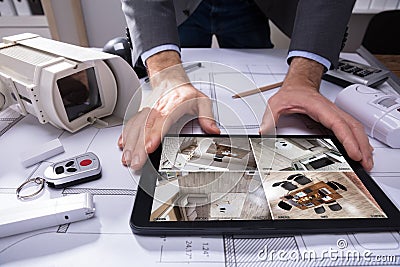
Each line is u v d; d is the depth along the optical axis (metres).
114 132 0.50
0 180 0.40
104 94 0.51
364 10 1.27
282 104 0.52
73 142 0.48
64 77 0.46
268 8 0.84
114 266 0.29
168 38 0.59
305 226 0.32
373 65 0.74
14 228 0.32
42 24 1.43
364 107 0.49
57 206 0.33
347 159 0.43
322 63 0.59
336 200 0.36
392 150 0.46
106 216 0.35
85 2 1.50
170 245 0.31
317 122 0.51
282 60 0.78
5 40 0.56
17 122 0.53
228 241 0.32
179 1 0.80
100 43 1.62
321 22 0.58
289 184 0.38
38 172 0.41
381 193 0.37
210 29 0.99
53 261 0.30
